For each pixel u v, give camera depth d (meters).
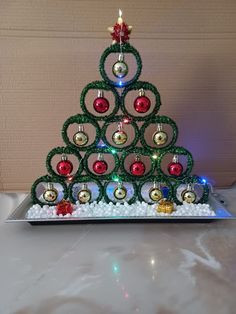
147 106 0.48
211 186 0.61
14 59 0.59
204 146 0.65
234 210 0.54
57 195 0.52
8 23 0.57
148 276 0.35
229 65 0.62
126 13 0.58
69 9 0.58
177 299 0.31
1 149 0.63
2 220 0.51
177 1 0.59
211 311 0.29
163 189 0.53
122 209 0.49
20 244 0.42
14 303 0.30
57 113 0.62
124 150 0.50
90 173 0.51
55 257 0.39
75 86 0.61
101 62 0.47
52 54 0.59
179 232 0.46
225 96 0.63
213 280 0.34
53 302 0.30
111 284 0.33
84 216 0.47
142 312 0.29
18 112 0.61
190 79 0.62
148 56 0.60
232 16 0.60
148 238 0.44
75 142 0.49
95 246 0.42
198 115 0.63
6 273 0.35
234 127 0.65
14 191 0.65
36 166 0.64
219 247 0.41
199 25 0.60
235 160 0.66
